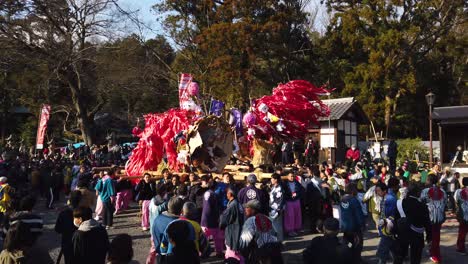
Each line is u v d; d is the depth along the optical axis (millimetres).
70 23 26578
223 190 9195
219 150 13469
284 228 10656
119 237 4258
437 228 8164
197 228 5469
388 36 30422
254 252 5953
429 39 33875
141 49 36625
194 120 13977
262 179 11320
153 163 14992
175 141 13641
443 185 13773
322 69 35156
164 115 15219
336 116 22359
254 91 34844
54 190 16734
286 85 14547
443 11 33250
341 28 35438
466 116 20828
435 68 35656
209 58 33688
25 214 5227
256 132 14023
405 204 7113
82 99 33312
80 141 38656
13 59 25203
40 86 30750
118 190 13938
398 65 32219
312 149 19922
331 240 4926
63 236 5973
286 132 14602
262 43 31688
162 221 5969
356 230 7539
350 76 32906
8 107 37719
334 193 11422
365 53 34844
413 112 35250
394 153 20984
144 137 15211
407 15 32688
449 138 23562
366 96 32188
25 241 4402
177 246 4730
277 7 32750
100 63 31516
